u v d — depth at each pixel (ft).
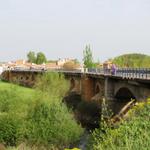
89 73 251.39
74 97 273.33
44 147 111.45
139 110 52.85
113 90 196.13
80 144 118.73
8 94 145.59
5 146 106.01
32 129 113.29
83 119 205.67
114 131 47.01
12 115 114.52
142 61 383.86
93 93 256.11
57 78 220.43
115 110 188.75
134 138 43.19
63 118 121.19
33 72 405.18
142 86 136.98
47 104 121.80
